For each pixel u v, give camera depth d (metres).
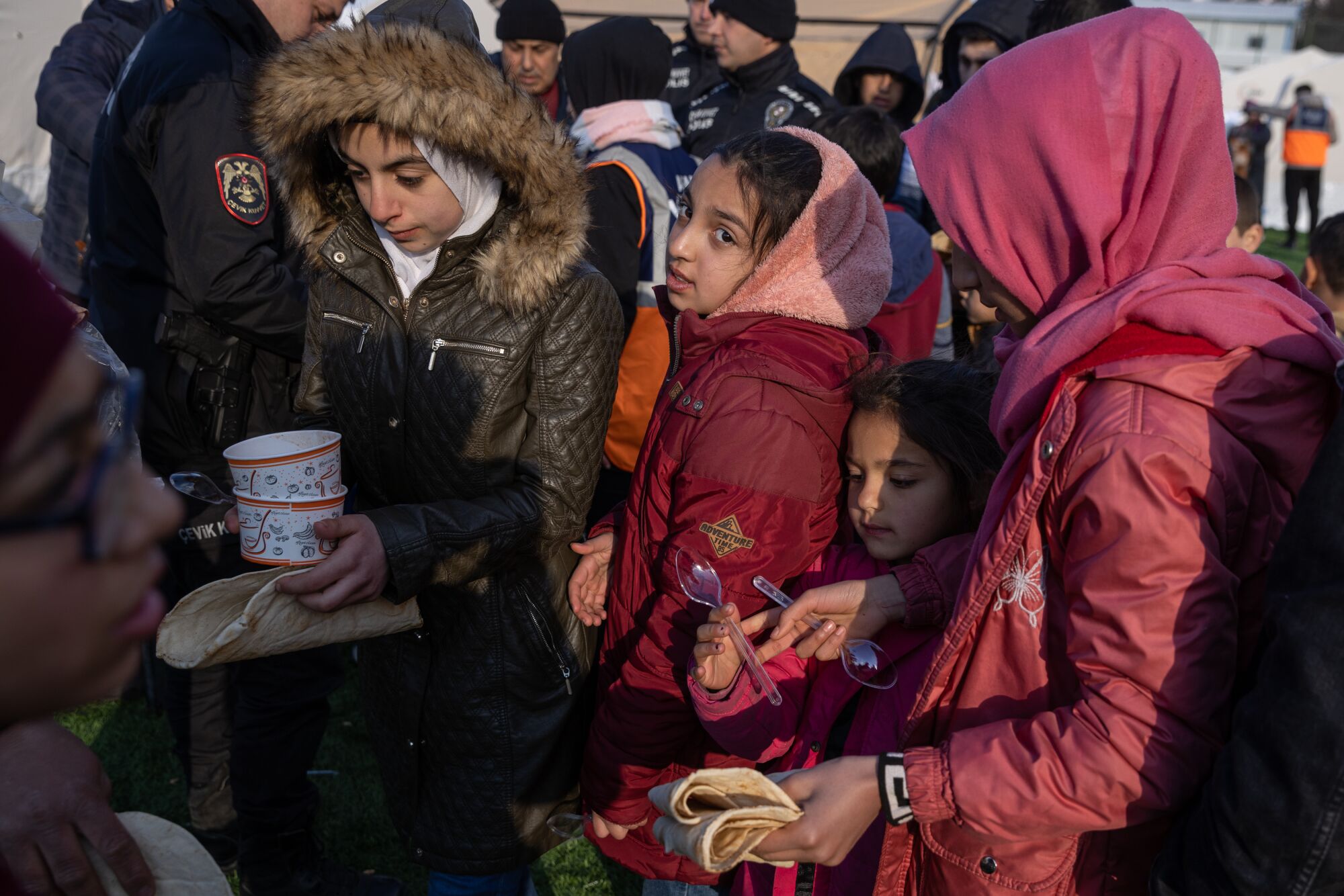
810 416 1.57
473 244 1.69
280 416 2.38
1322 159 12.73
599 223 2.85
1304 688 0.87
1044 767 1.07
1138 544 1.02
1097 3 2.86
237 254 2.15
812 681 1.61
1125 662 1.03
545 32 4.31
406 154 1.57
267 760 2.28
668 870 1.80
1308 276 3.49
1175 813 1.07
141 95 2.15
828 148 1.72
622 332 1.84
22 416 0.47
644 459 1.75
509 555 1.75
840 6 8.41
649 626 1.64
